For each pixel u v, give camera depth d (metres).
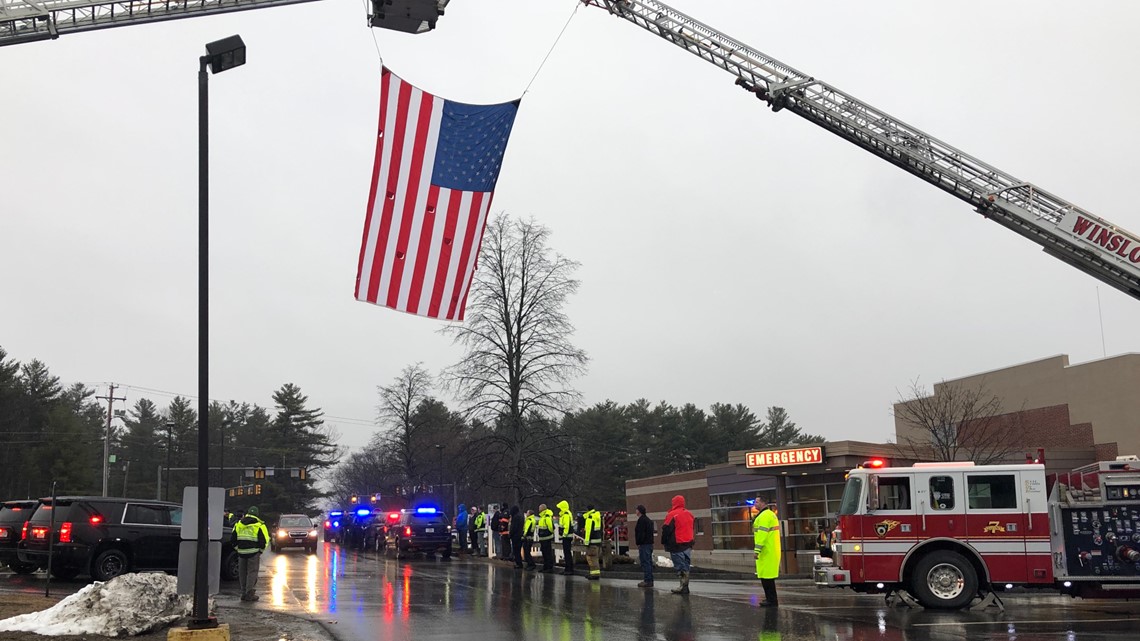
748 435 91.19
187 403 122.38
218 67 11.18
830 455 31.73
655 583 22.02
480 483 41.62
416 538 32.69
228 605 16.84
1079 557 15.06
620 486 85.44
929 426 40.53
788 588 20.53
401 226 13.84
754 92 22.72
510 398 39.75
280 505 112.81
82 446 87.19
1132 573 14.88
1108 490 15.07
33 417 88.00
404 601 17.25
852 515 15.82
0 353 86.69
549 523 24.73
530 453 39.47
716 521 43.34
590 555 22.22
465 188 14.03
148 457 118.56
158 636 12.44
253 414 128.75
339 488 130.38
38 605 14.85
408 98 13.93
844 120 21.98
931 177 21.50
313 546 41.94
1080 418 40.75
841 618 14.28
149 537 20.77
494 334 40.00
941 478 15.70
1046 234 20.38
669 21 23.39
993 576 15.30
